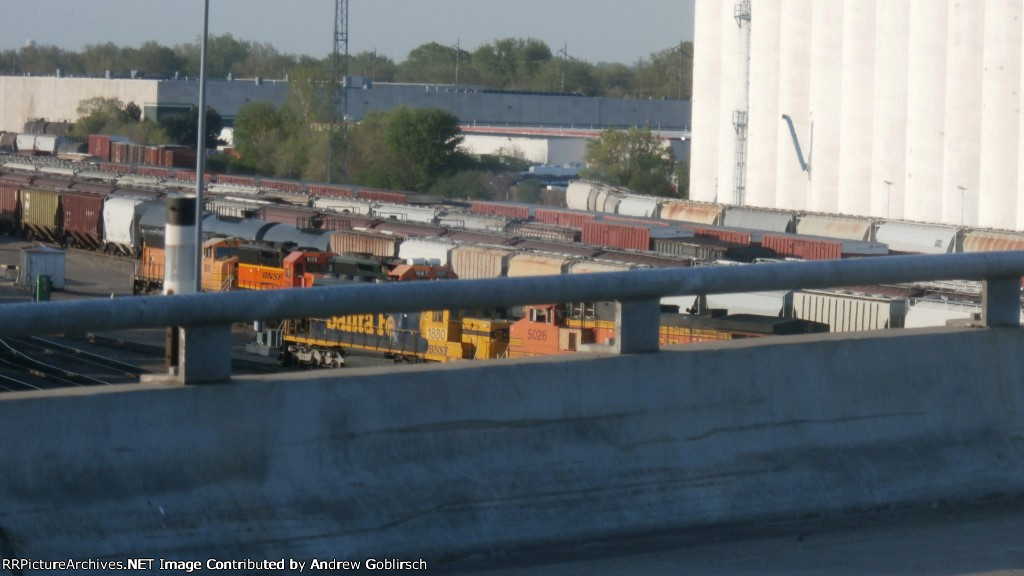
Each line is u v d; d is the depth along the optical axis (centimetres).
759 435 1183
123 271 11831
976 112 13450
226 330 987
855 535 1130
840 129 15312
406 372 1049
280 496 975
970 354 1307
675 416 1148
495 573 998
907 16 14312
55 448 905
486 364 1088
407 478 1027
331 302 989
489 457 1067
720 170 17612
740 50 17075
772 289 1180
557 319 6166
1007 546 1096
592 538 1077
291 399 996
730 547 1083
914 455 1253
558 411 1101
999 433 1308
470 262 8912
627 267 8050
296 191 15600
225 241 9069
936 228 11088
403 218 12275
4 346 4728
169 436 947
